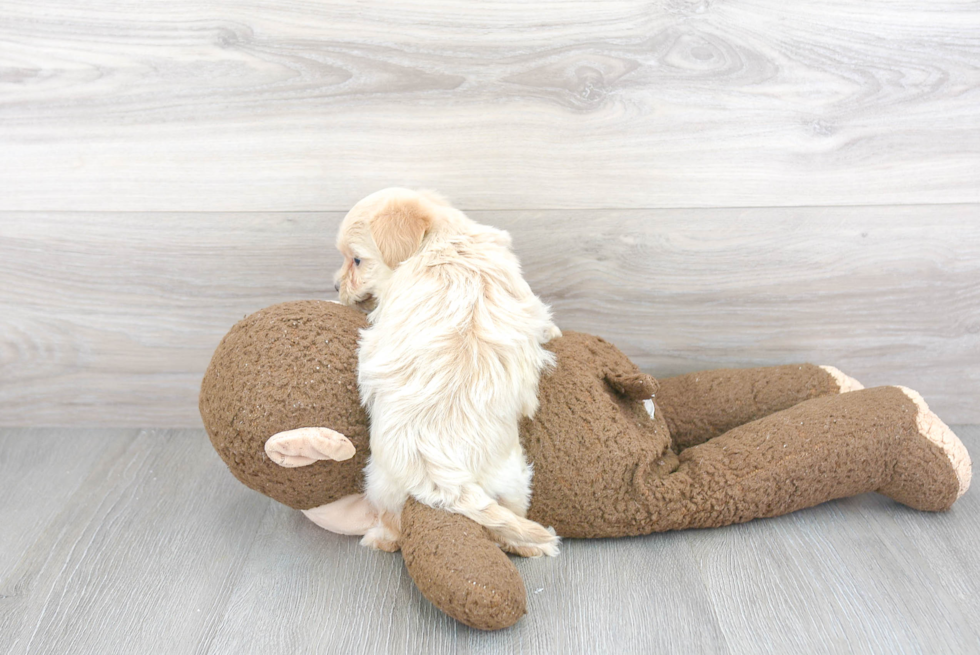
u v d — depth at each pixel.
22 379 1.75
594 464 1.30
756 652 1.11
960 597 1.21
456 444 1.20
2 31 1.49
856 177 1.57
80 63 1.51
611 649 1.12
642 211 1.60
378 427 1.22
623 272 1.65
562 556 1.33
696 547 1.34
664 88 1.51
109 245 1.64
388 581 1.28
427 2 1.46
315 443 1.18
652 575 1.27
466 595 1.08
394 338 1.21
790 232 1.61
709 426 1.55
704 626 1.16
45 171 1.58
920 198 1.58
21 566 1.32
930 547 1.33
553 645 1.13
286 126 1.55
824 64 1.50
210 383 1.26
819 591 1.23
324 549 1.37
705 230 1.61
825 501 1.43
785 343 1.71
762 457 1.33
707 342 1.71
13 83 1.52
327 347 1.25
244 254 1.64
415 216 1.26
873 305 1.67
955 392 1.74
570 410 1.32
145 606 1.22
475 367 1.20
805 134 1.54
